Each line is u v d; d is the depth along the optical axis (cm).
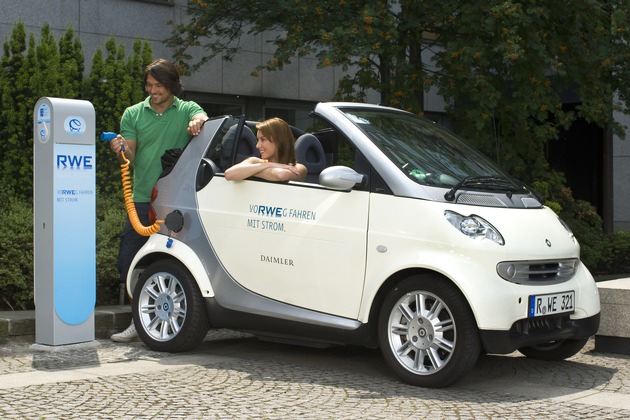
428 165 766
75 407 612
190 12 1469
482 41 1339
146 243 866
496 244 706
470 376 765
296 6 1334
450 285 701
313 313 764
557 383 746
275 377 734
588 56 1366
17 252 997
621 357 871
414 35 1416
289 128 819
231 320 807
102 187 1247
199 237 828
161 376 727
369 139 762
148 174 895
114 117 1252
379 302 741
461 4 1336
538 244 734
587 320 773
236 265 805
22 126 1203
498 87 1397
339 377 743
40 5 1477
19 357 814
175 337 833
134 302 865
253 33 1557
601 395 700
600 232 1769
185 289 828
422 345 711
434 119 2127
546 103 1352
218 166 845
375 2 1324
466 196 739
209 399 646
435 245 708
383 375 758
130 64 1286
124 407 615
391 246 725
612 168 2086
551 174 1612
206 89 1684
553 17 1370
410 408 638
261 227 793
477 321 686
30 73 1214
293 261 774
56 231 802
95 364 782
